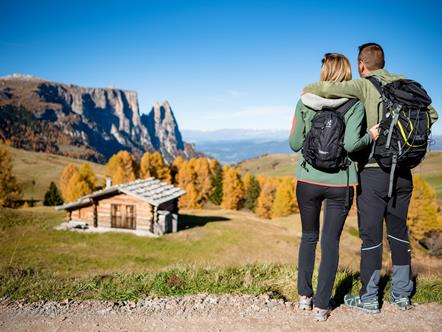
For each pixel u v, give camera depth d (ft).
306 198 12.28
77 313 13.24
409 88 11.47
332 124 11.19
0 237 85.61
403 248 13.30
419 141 11.34
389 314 12.80
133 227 102.99
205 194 329.31
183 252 85.51
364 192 12.73
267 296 14.57
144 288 16.16
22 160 553.23
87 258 71.56
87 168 260.83
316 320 12.26
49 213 122.93
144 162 315.78
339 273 17.33
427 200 178.50
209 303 13.93
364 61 12.92
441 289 15.26
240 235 106.73
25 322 12.57
